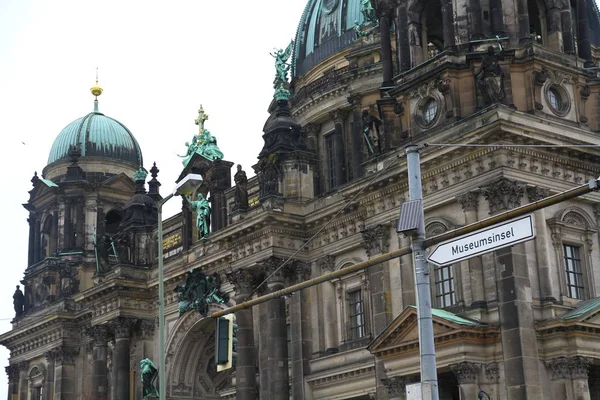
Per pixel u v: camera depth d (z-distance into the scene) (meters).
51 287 101.88
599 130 61.66
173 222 91.06
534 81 59.03
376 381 62.12
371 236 64.38
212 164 84.56
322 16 92.12
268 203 72.06
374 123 66.56
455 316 55.53
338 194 70.81
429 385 30.02
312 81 87.44
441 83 60.56
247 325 72.81
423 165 60.19
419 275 30.83
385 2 68.44
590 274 58.12
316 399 69.19
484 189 56.25
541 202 27.56
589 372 56.22
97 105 114.88
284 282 71.19
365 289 67.38
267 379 70.44
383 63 67.44
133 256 92.31
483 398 53.06
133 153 111.75
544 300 54.75
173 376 86.50
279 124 76.00
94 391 91.38
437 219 59.50
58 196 105.25
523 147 53.59
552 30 62.81
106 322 91.69
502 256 54.50
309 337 70.94
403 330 56.72
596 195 59.81
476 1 61.06
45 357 101.31
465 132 57.06
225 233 74.56
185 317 84.88
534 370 52.59
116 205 106.94
